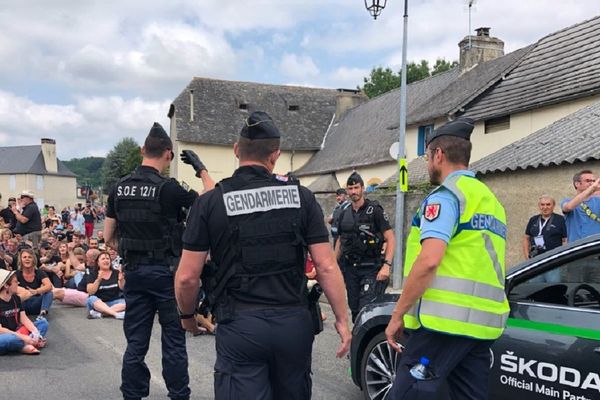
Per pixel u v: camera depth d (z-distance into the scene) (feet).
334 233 18.86
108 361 18.37
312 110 119.96
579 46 49.96
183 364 12.59
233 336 7.83
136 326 12.48
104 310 25.66
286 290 8.04
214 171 108.78
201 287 8.49
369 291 17.93
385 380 13.05
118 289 26.48
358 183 17.98
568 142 29.78
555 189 27.76
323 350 19.92
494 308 8.48
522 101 48.37
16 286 19.98
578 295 10.87
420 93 86.84
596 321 9.38
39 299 25.44
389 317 12.69
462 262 8.42
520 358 10.06
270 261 7.93
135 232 12.06
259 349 7.75
